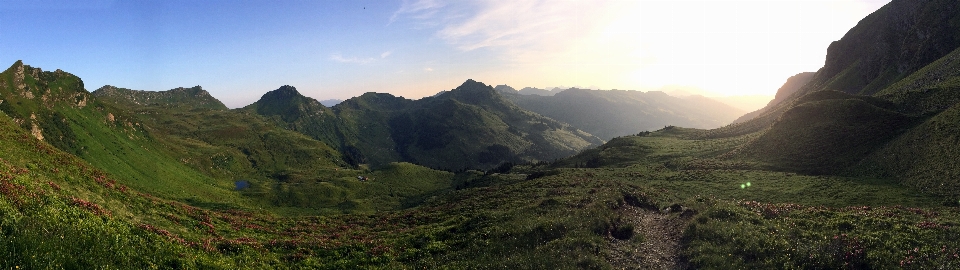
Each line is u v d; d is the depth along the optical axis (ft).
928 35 491.31
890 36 577.43
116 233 63.46
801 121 284.82
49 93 314.14
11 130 146.41
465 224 120.16
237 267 74.49
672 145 419.54
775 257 67.72
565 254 75.15
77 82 364.38
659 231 96.63
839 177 190.39
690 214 104.37
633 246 83.71
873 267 62.23
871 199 144.05
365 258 92.94
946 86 269.44
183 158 437.99
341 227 151.74
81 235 55.11
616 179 251.80
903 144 197.57
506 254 83.10
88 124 322.14
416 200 433.07
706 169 260.42
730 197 172.45
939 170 154.81
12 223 49.49
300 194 404.36
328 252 98.53
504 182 390.83
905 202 136.36
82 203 77.15
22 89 292.40
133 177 259.80
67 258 46.37
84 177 132.26
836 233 78.33
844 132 245.24
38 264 42.52
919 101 270.46
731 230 81.41
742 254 71.31
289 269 83.35
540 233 91.81
